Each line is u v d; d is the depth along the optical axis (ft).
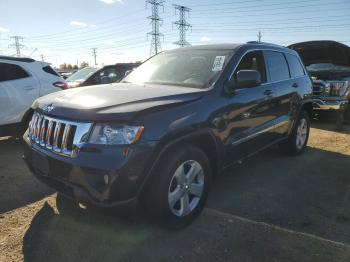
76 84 32.37
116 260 10.18
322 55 38.14
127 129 9.90
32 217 12.55
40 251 10.53
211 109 12.24
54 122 11.08
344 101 30.76
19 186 15.44
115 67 34.68
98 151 9.85
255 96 14.90
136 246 10.85
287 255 10.51
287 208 13.70
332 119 34.04
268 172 17.83
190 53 15.78
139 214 11.97
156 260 10.21
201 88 13.03
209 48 15.61
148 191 10.73
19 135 22.43
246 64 15.17
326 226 12.30
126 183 9.75
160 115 10.59
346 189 15.72
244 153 14.84
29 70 22.62
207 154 12.99
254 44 16.35
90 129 10.09
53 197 14.23
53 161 10.68
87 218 12.46
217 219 12.62
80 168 9.87
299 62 20.98
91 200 9.86
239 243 11.10
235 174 17.46
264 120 15.97
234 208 13.61
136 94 11.77
